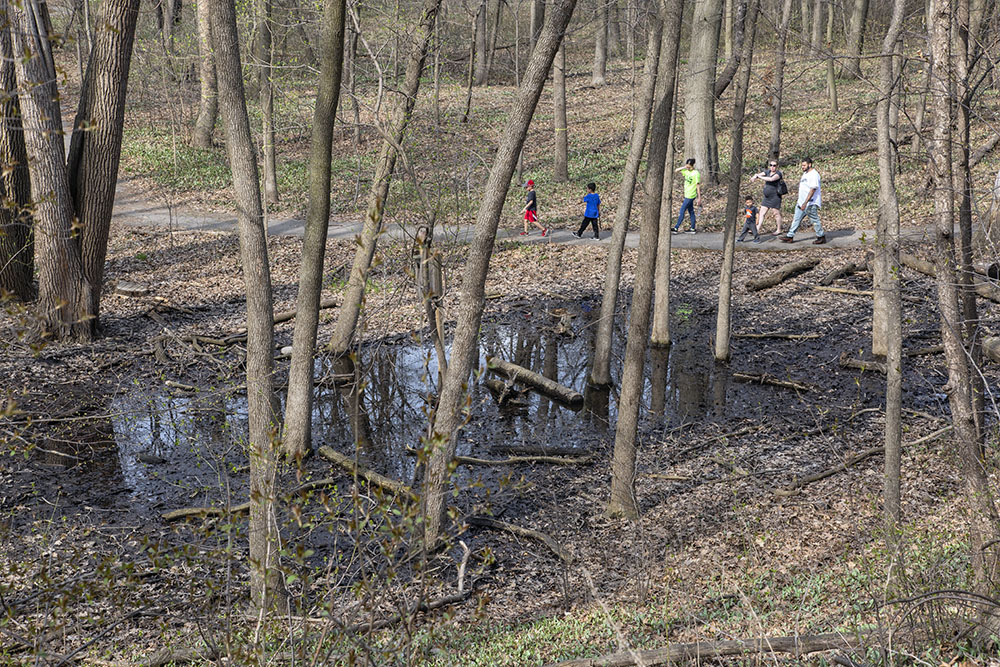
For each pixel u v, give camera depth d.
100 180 15.71
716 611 7.65
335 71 10.74
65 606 6.35
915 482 10.50
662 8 12.82
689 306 18.41
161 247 22.14
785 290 18.64
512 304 18.88
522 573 9.40
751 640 6.29
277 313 17.91
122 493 11.14
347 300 15.88
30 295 16.91
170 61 33.28
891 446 8.19
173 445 12.56
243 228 9.08
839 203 23.86
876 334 14.98
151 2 37.31
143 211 25.70
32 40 12.28
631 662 6.27
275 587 7.02
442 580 9.05
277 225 24.27
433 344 16.47
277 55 29.17
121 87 15.58
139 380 14.71
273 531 6.39
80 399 13.80
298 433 12.05
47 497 10.96
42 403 13.47
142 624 7.89
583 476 11.72
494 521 10.38
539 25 29.70
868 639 6.08
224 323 17.42
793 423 13.03
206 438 12.80
